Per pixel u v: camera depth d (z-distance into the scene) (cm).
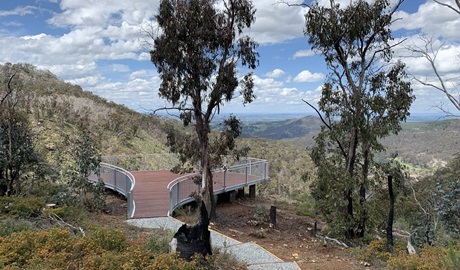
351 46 1201
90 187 1209
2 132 1142
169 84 1087
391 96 1174
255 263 758
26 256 540
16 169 1167
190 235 652
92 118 3291
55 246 580
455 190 1242
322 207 1254
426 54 861
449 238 1074
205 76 1084
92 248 594
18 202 933
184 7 1024
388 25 1168
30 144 1212
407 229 1280
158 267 528
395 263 725
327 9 1184
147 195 1409
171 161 2500
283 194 2369
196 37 1034
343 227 1170
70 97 3744
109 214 1166
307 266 771
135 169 2288
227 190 1641
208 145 1199
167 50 1030
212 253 688
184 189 1334
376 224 1206
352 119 1164
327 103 1220
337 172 1188
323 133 1261
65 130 2531
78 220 898
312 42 1230
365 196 1257
